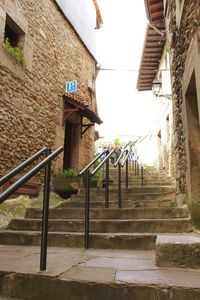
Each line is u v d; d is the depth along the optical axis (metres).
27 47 6.04
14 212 4.96
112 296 1.79
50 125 6.82
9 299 1.94
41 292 1.92
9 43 5.61
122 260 2.48
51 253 2.83
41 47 6.66
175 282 1.79
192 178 3.95
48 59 6.96
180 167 4.82
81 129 8.66
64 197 6.69
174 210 3.92
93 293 1.82
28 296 1.95
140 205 4.87
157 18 8.63
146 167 11.62
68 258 2.57
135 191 5.76
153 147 14.21
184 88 4.28
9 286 2.01
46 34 6.96
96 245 3.15
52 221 3.82
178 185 4.96
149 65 11.36
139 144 16.42
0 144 4.97
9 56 5.36
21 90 5.71
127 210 4.05
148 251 2.96
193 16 3.58
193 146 4.09
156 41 9.83
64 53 7.93
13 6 5.65
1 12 5.26
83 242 3.22
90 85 9.61
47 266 2.23
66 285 1.88
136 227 3.52
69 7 8.38
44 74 6.71
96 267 2.21
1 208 4.75
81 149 8.68
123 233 3.35
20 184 1.90
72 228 3.73
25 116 5.80
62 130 7.39
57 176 6.76
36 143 6.16
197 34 3.39
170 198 5.15
